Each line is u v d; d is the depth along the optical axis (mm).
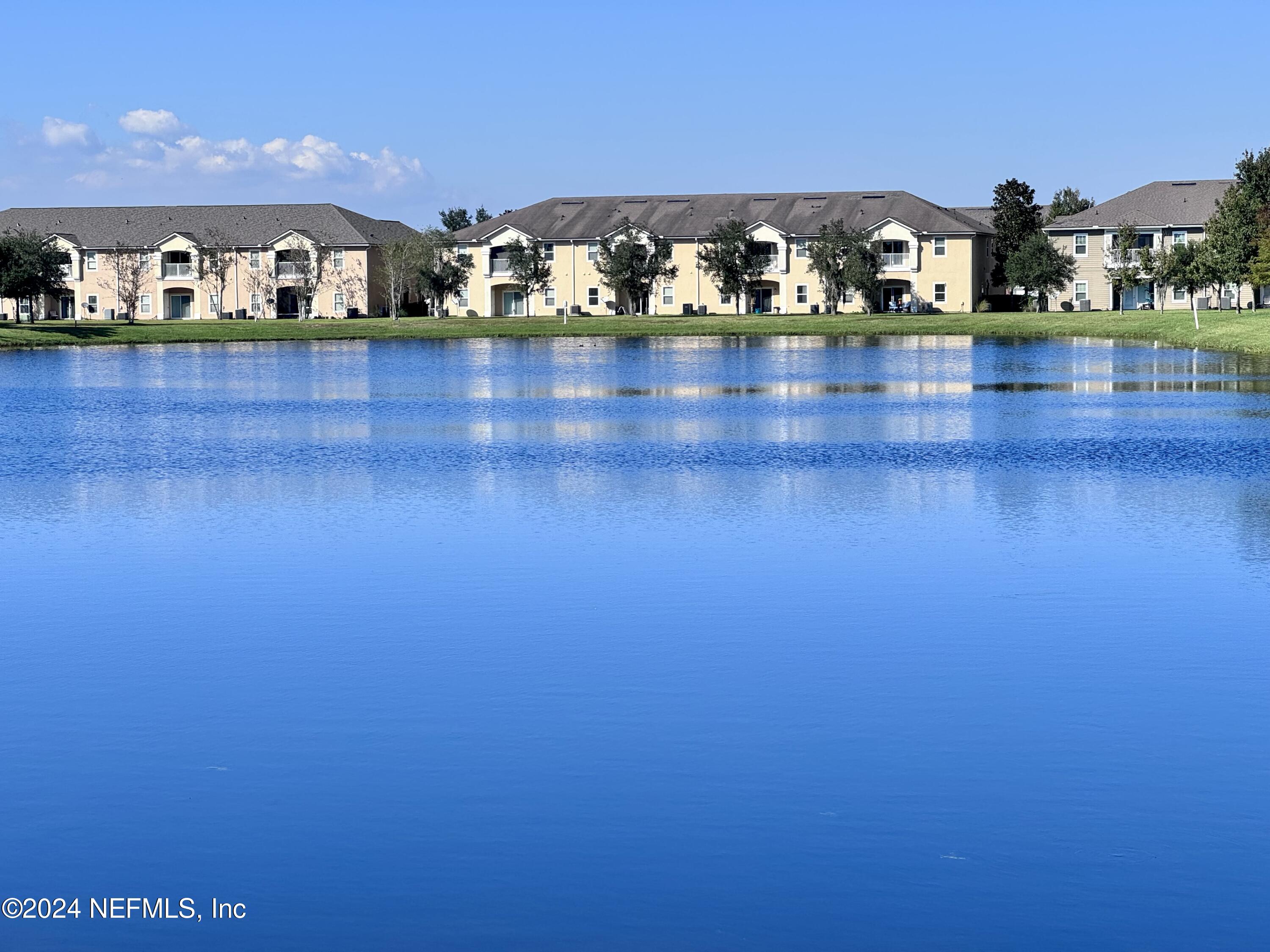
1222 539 24641
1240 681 16484
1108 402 51875
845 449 38406
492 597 20750
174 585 21766
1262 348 76938
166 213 151625
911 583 21469
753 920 10789
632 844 12070
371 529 26375
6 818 12734
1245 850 11875
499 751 14289
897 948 10391
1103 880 11352
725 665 17219
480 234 142875
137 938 10625
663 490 31000
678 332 114375
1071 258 128750
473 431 44281
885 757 14039
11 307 145000
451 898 11172
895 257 134500
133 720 15383
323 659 17656
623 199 146625
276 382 67812
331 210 150375
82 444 41156
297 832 12367
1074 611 19719
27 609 20344
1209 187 131625
